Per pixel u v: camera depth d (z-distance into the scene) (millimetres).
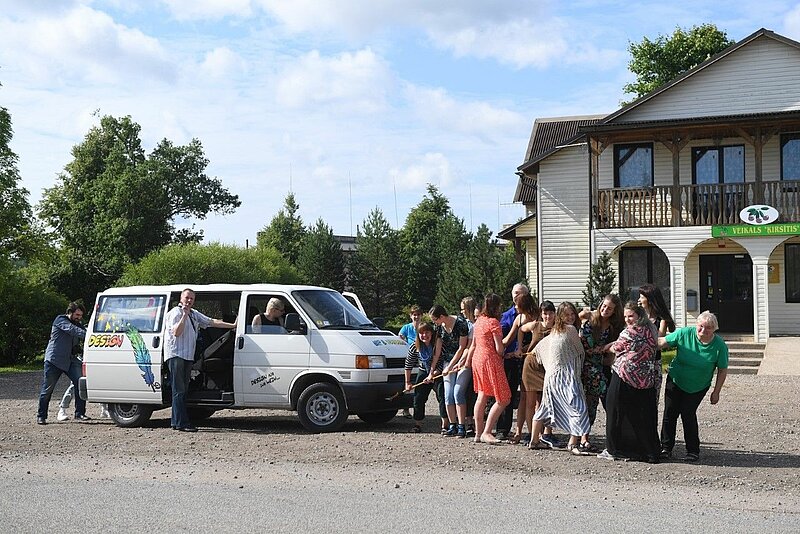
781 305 27766
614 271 27906
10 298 37000
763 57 27609
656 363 10430
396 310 65562
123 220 60438
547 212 30516
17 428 13961
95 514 7785
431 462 10375
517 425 11836
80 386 14219
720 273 28453
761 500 8312
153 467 10258
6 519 7617
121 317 14219
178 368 13367
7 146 42344
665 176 28953
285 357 13266
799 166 27516
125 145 67875
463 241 67812
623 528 7184
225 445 11859
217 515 7723
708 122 26016
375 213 66250
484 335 11758
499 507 8008
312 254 64438
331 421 13055
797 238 27500
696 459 10438
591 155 27875
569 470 9852
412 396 13242
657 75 48188
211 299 14078
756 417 14195
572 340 10930
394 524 7367
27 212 43188
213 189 69125
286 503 8203
